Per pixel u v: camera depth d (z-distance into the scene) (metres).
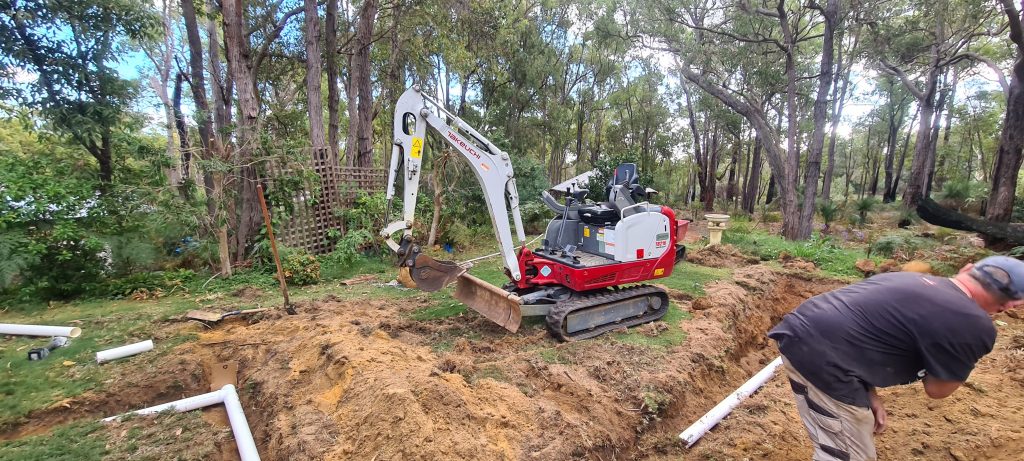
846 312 2.51
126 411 4.11
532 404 3.81
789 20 19.45
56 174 7.34
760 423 4.06
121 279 7.45
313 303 6.61
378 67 17.19
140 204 7.50
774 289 8.51
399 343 4.91
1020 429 3.66
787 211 15.88
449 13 14.48
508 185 5.84
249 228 8.66
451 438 3.14
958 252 10.06
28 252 6.39
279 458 3.29
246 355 4.84
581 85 27.28
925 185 26.20
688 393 4.54
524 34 20.83
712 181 31.23
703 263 10.05
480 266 9.23
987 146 33.06
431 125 5.48
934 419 3.92
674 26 17.23
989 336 2.22
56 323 5.75
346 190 10.03
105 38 8.17
